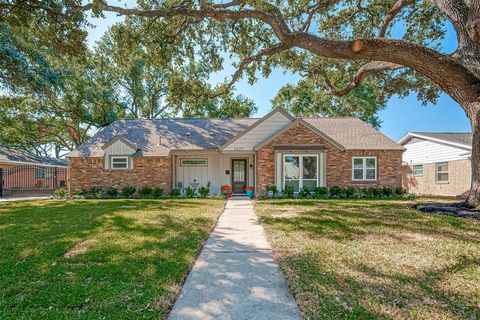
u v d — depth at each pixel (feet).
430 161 59.47
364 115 103.35
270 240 17.01
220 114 103.35
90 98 77.56
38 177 76.69
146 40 36.52
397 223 21.29
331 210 28.48
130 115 92.48
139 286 10.30
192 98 43.01
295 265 12.53
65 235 18.01
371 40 25.36
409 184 66.64
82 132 94.27
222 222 23.71
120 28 35.35
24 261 13.07
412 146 65.92
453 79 25.26
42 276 11.25
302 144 47.29
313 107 103.86
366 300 9.19
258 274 11.73
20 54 44.37
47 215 26.45
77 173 50.34
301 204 34.55
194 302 9.29
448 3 27.20
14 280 10.84
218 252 14.89
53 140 96.63
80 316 8.18
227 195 48.34
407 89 44.09
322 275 11.32
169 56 38.32
